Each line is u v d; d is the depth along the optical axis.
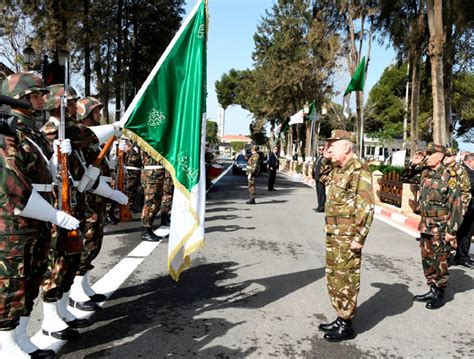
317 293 5.34
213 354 3.69
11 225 2.94
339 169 4.07
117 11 24.62
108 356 3.56
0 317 2.96
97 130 4.15
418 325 4.55
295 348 3.88
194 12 4.37
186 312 4.59
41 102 3.29
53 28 20.66
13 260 2.96
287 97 43.78
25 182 2.92
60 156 3.49
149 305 4.74
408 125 48.28
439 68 16.30
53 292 3.79
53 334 3.81
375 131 55.97
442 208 5.09
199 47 4.35
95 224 4.52
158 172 7.63
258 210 12.71
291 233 9.21
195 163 4.26
